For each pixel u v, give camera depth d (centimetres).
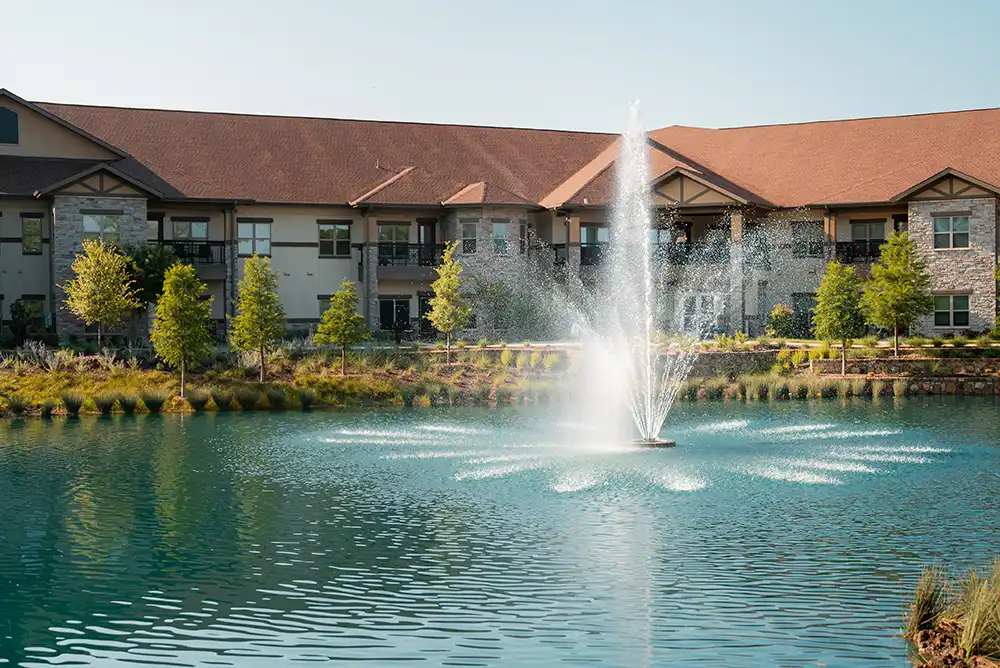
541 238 5691
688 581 1619
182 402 3703
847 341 4547
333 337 4103
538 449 2808
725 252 5475
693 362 4312
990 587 1367
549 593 1571
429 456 2700
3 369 3909
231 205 5219
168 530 1950
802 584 1595
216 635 1418
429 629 1430
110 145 5188
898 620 1438
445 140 6053
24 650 1372
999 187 4912
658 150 5806
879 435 3012
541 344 4644
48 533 1938
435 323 4366
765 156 5938
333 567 1716
